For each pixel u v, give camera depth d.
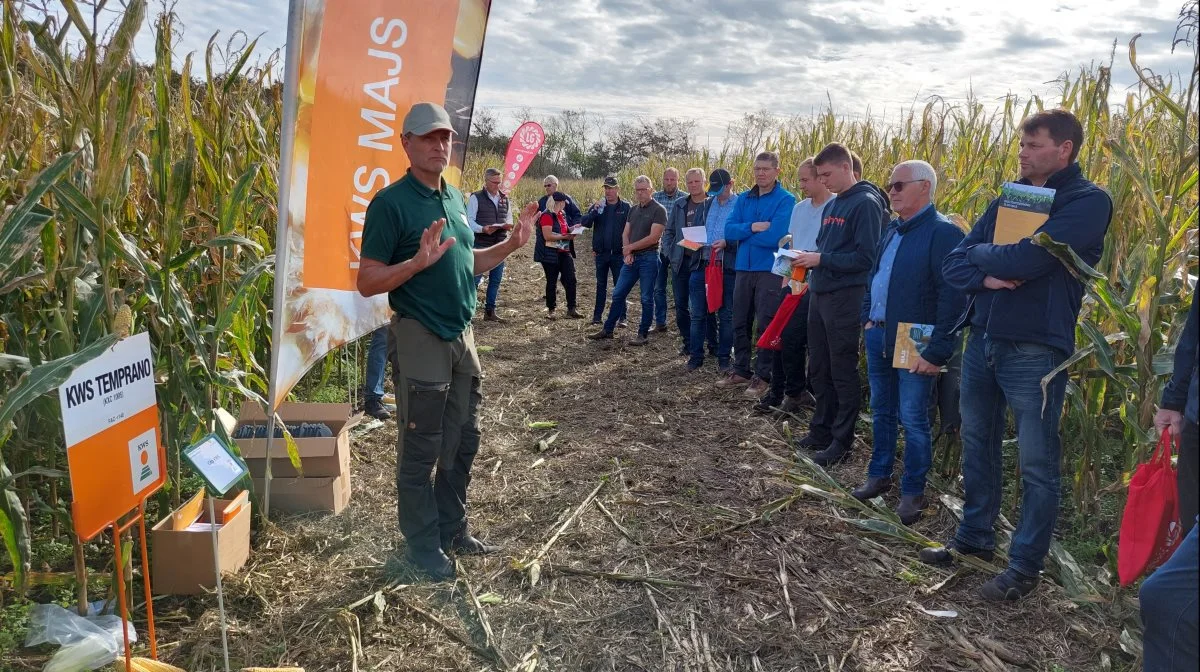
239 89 4.54
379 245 2.91
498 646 2.85
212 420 3.41
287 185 3.10
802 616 3.11
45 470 2.41
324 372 5.60
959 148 5.78
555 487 4.41
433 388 3.09
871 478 4.20
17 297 3.12
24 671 2.47
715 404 6.05
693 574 3.43
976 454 3.36
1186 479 1.78
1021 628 3.00
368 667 2.69
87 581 2.80
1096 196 2.83
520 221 3.59
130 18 2.53
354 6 3.25
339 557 3.43
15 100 2.74
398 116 3.61
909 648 2.90
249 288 3.84
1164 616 1.86
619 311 8.38
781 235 5.81
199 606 2.96
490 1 3.91
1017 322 2.97
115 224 2.81
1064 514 3.96
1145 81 3.19
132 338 2.29
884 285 3.94
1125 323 3.19
